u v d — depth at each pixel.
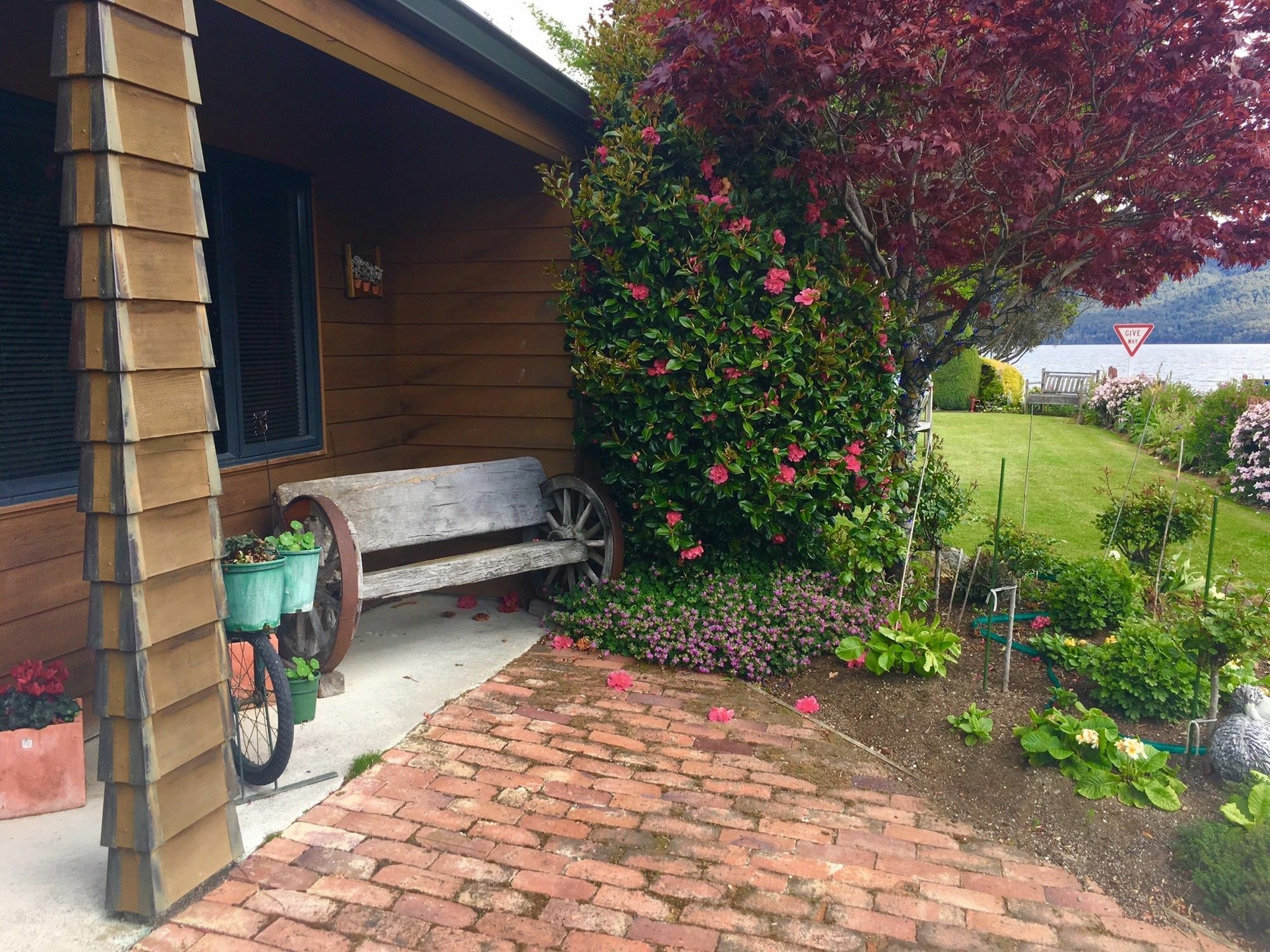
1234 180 4.05
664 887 2.37
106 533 1.96
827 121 4.23
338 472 4.61
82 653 3.27
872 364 4.39
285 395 4.31
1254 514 7.48
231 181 3.90
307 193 4.30
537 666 3.96
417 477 4.18
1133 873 2.53
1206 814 2.77
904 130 4.16
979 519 6.40
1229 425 8.84
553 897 2.30
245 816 2.63
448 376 5.01
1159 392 11.66
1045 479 8.81
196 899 2.24
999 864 2.56
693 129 4.14
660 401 4.15
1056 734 3.05
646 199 4.02
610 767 3.03
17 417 3.09
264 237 4.12
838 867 2.50
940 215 4.36
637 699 3.60
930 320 4.95
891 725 3.39
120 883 2.15
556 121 4.19
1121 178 4.32
